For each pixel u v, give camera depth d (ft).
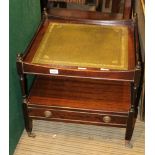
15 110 5.44
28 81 6.00
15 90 5.32
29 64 4.80
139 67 4.60
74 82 5.83
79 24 6.20
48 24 6.15
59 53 5.25
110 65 4.93
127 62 5.02
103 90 5.64
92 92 5.59
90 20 6.23
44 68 4.82
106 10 7.67
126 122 5.30
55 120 5.53
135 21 6.07
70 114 5.37
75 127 6.17
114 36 5.78
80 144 5.82
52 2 7.79
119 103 5.34
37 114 5.49
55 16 6.29
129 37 5.74
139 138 5.92
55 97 5.48
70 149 5.72
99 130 6.10
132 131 5.49
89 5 7.70
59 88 5.69
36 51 5.29
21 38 5.36
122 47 5.45
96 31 5.96
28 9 5.63
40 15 6.64
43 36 5.74
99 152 5.66
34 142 5.85
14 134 5.54
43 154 5.62
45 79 5.90
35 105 5.34
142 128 6.12
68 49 5.37
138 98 5.84
